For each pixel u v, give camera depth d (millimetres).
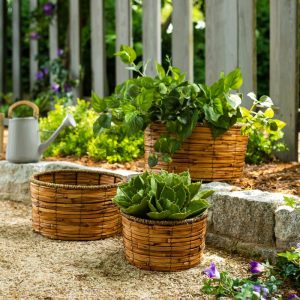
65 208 3598
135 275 3055
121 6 5941
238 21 4867
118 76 5984
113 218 3701
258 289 2615
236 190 3598
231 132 3770
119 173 4191
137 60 8992
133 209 3100
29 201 4586
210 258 3293
